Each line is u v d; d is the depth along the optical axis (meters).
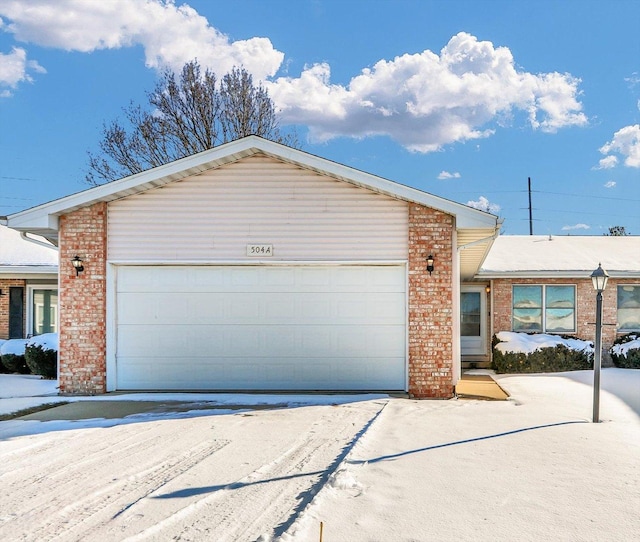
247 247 10.28
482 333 17.22
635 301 16.62
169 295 10.42
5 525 3.87
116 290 10.45
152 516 3.99
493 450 5.80
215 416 7.97
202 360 10.36
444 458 5.47
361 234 10.16
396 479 4.78
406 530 3.69
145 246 10.34
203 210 10.33
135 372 10.38
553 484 4.65
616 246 19.22
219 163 10.24
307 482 4.73
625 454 5.65
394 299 10.21
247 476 4.92
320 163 9.87
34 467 5.32
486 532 3.67
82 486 4.71
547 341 15.36
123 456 5.70
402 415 7.88
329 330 10.28
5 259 16.41
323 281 10.31
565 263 16.94
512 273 16.28
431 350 9.99
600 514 3.98
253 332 10.35
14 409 9.04
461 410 8.31
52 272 16.08
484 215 9.72
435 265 10.01
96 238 10.31
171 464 5.37
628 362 15.26
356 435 6.59
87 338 10.30
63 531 3.75
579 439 6.33
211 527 3.77
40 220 10.08
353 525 3.76
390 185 9.83
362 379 10.21
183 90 26.44
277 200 10.27
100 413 8.39
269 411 8.38
